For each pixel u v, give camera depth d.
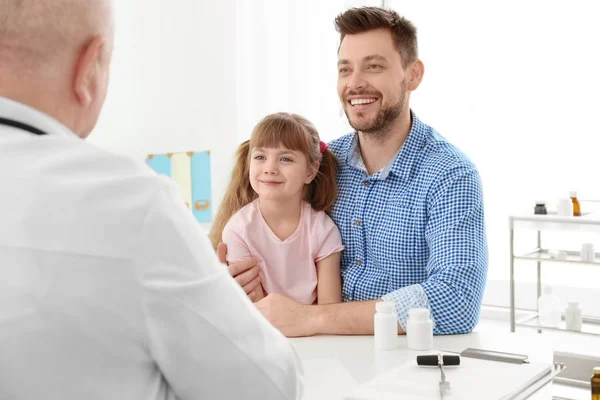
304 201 1.90
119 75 3.67
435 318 1.65
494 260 4.01
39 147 0.72
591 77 3.69
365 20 1.80
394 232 1.82
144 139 3.77
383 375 1.33
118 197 0.71
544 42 3.79
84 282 0.68
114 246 0.69
